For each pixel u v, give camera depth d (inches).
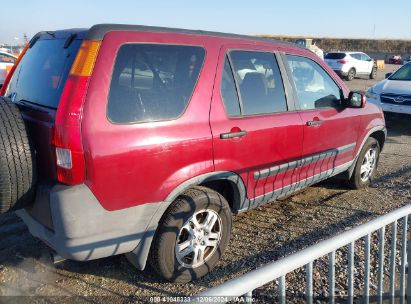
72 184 103.4
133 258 119.9
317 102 177.0
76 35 119.2
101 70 107.4
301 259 67.1
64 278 131.4
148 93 116.3
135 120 112.0
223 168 132.3
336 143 186.7
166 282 130.4
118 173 108.1
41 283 128.3
